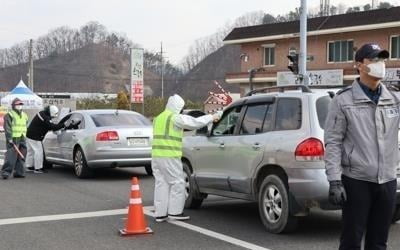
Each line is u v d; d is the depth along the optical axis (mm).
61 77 90500
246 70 45062
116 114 14258
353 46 37781
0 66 87562
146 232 7715
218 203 10250
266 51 43594
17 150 13859
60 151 14766
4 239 7449
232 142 8344
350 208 4688
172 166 8477
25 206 9867
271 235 7547
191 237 7512
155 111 57000
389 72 32250
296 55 20906
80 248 6984
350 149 4672
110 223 8453
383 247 4801
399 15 34938
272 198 7578
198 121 8391
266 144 7613
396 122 4656
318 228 7945
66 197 10836
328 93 7344
